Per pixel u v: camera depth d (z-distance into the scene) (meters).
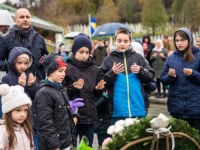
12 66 3.46
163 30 38.69
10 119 2.68
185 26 38.97
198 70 3.78
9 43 3.88
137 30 39.62
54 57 2.93
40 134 2.78
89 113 3.53
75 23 46.44
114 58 3.71
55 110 2.85
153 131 1.78
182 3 42.66
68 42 27.83
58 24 39.16
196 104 3.68
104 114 4.05
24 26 3.94
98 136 4.12
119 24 13.10
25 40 3.92
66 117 2.90
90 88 3.59
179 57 3.88
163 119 1.76
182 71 3.78
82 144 1.81
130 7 52.41
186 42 3.77
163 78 3.89
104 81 3.55
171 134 1.82
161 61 8.73
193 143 1.97
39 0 44.84
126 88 3.52
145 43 9.71
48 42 14.38
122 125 2.00
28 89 3.48
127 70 3.61
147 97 4.18
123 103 3.49
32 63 3.67
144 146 1.85
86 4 50.25
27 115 2.79
